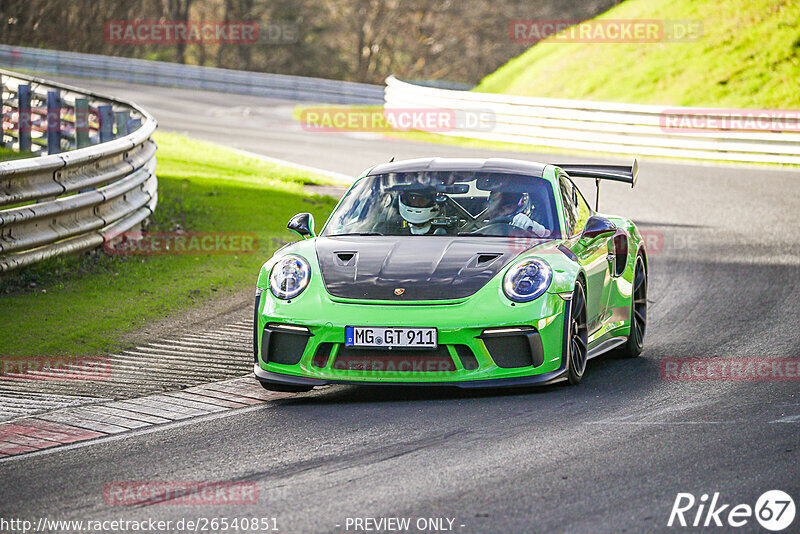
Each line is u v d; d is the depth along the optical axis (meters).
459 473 16.20
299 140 89.25
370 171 26.47
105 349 26.38
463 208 24.50
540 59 122.00
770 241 46.81
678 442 17.80
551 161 76.62
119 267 35.28
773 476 15.83
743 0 109.50
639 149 82.75
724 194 62.44
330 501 15.00
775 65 100.56
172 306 31.17
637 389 22.25
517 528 13.71
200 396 22.31
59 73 147.75
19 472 16.91
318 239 24.03
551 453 17.20
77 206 33.47
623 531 13.59
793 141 77.06
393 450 17.62
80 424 19.98
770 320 30.47
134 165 39.69
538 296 21.25
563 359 21.59
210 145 79.69
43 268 32.69
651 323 30.98
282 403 21.66
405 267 22.02
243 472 16.61
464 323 20.69
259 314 21.98
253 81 138.75
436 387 22.81
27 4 191.62
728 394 21.59
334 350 21.17
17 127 60.31
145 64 144.75
